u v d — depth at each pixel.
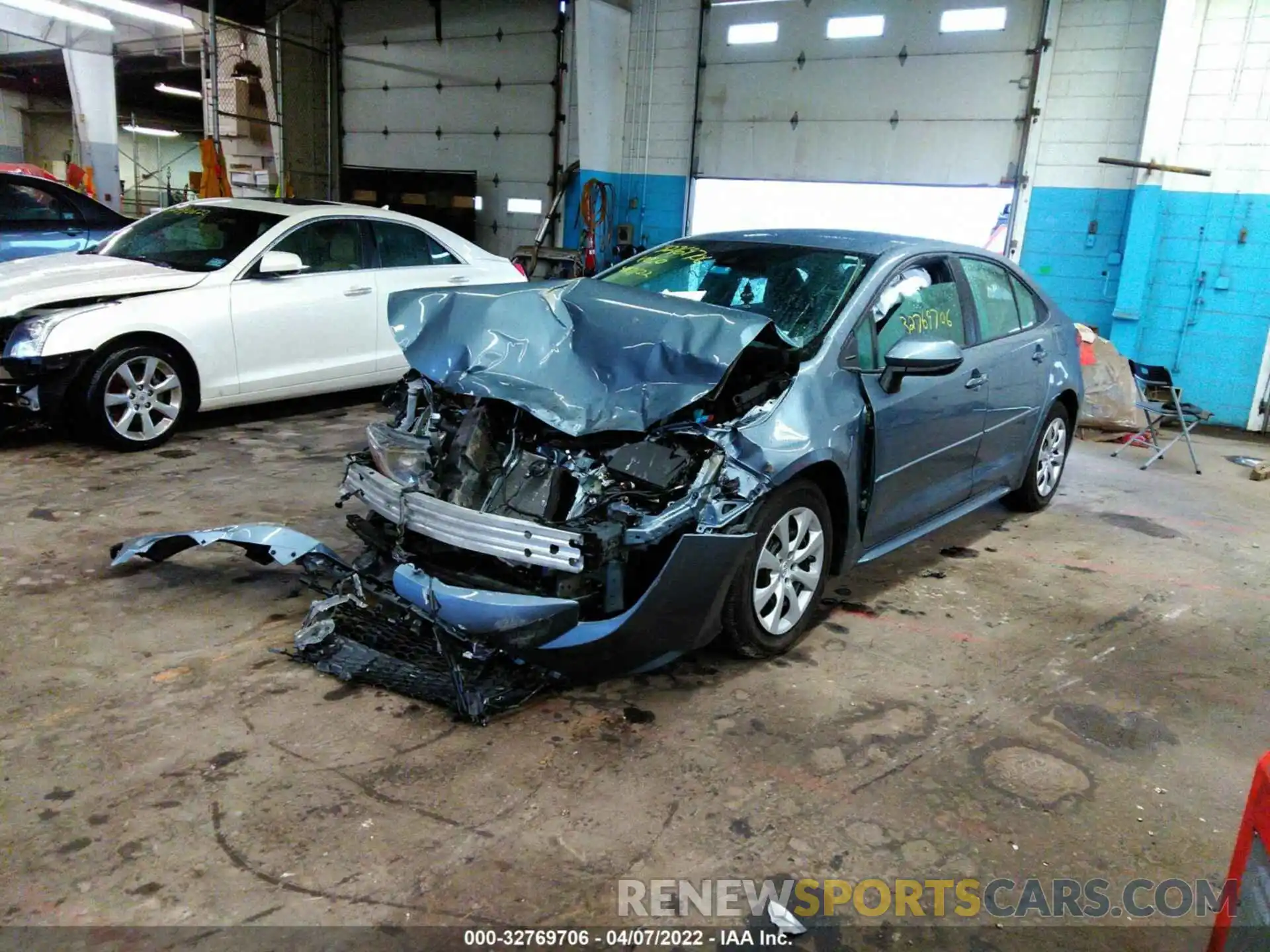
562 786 2.71
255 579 4.02
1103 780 2.91
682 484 3.07
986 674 3.57
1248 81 8.18
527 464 3.24
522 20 12.99
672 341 3.20
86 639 3.42
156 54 17.94
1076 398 5.57
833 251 4.15
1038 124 9.37
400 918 2.18
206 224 6.62
